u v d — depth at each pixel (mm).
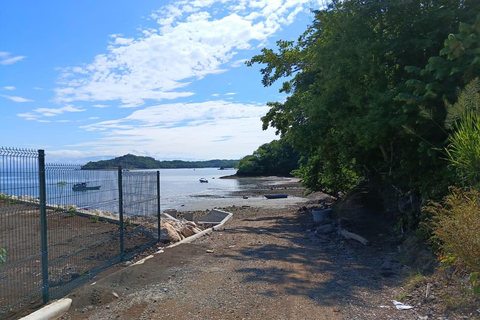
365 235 10688
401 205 10859
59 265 7406
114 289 6168
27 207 5727
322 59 12062
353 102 10859
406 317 4863
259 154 112000
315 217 14617
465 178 6219
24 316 5156
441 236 5535
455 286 5359
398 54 10219
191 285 6426
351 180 19109
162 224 11305
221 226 14438
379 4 10469
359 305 5359
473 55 7652
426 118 8250
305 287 6242
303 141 15188
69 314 5281
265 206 28641
